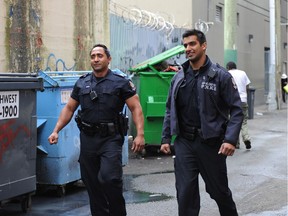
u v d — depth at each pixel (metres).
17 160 6.66
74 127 8.02
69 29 11.16
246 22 25.91
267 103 26.52
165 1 19.30
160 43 16.19
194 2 19.31
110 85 5.81
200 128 5.34
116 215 5.91
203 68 5.36
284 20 34.59
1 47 9.25
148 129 11.47
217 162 5.38
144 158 11.45
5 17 9.33
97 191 5.99
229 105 5.36
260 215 6.94
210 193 5.52
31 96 6.88
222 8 22.44
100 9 12.32
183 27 18.39
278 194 8.13
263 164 10.70
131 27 14.50
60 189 7.87
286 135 15.55
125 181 9.09
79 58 11.54
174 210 7.18
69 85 7.87
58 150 7.73
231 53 16.50
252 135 15.52
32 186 6.95
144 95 11.45
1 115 6.38
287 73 35.12
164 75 11.45
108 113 5.78
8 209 7.21
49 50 10.56
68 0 11.10
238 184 8.81
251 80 26.98
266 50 30.44
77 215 6.92
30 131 6.88
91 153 5.84
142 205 7.45
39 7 10.21
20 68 9.70
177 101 5.45
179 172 5.45
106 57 5.87
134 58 14.67
